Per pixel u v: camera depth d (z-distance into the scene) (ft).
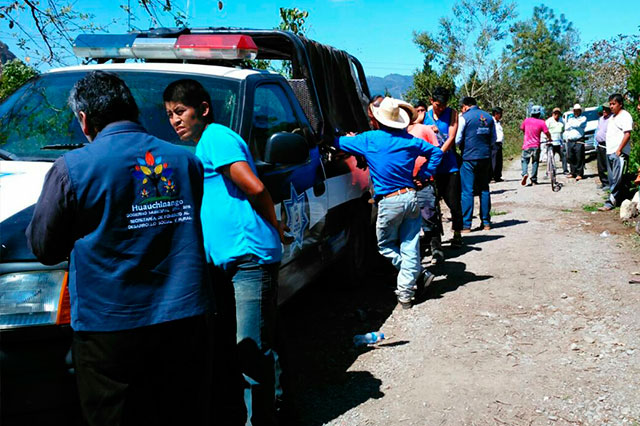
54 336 7.91
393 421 11.59
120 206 7.40
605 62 93.25
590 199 37.29
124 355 7.45
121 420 7.59
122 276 7.41
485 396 12.39
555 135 53.98
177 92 9.89
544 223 29.91
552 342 14.98
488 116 27.94
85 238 7.38
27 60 18.06
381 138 16.88
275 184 12.76
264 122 13.30
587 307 17.15
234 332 10.54
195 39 13.56
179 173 7.98
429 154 17.61
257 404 10.09
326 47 19.53
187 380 8.11
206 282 8.11
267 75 14.11
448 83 126.82
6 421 7.79
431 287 19.89
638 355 13.93
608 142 32.01
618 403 11.92
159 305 7.62
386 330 16.38
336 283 19.53
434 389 12.79
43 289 8.00
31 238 7.37
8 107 12.93
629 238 25.09
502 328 15.99
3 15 17.46
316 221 15.40
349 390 12.94
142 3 17.71
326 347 15.35
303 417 11.80
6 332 7.73
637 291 18.19
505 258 22.97
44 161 11.03
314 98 16.63
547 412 11.71
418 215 17.57
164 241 7.74
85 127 7.97
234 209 9.98
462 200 28.68
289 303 18.90
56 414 7.89
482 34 155.22
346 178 18.08
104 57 14.62
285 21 33.37
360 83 24.16
